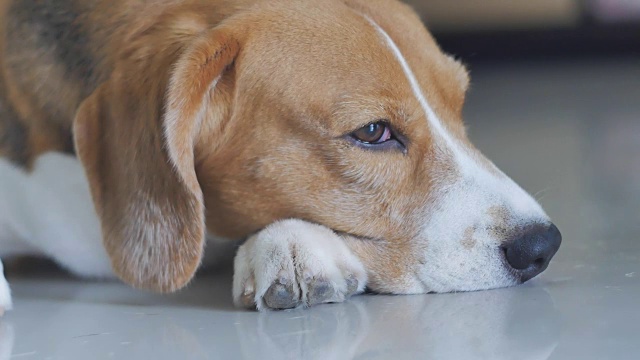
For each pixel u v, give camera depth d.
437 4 3.34
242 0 1.12
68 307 1.10
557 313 1.05
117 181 1.08
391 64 1.11
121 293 1.13
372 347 1.00
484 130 1.96
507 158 1.60
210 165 1.10
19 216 1.14
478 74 2.97
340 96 1.09
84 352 1.02
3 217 1.14
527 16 3.31
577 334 1.01
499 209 1.10
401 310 1.06
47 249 1.15
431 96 1.12
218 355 1.00
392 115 1.10
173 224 1.07
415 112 1.10
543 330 1.02
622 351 0.98
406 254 1.10
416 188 1.10
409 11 1.18
